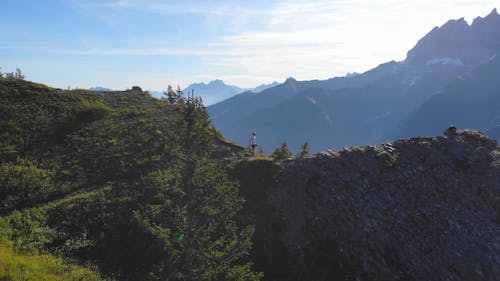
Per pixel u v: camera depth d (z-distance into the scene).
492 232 24.88
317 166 31.09
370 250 25.08
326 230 26.58
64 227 22.12
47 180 26.98
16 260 16.02
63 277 16.45
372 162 31.05
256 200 29.56
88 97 45.53
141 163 30.34
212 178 19.31
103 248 21.30
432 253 24.34
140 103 47.28
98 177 28.50
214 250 19.38
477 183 28.33
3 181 25.58
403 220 26.47
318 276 24.41
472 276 22.88
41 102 39.38
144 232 22.25
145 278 20.06
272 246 26.19
